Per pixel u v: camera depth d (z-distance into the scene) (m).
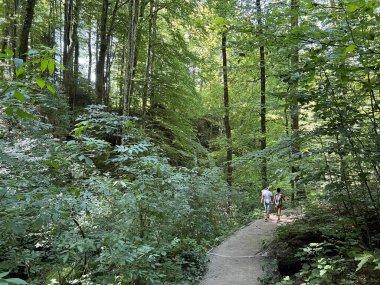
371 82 3.38
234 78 13.88
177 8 13.80
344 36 3.14
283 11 3.85
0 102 2.81
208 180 9.13
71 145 3.74
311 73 3.76
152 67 15.20
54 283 4.37
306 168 4.54
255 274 5.79
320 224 5.53
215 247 7.75
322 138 4.54
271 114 13.63
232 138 13.89
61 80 15.27
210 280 5.67
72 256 3.88
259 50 11.37
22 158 4.57
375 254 2.88
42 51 2.18
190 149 14.84
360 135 3.78
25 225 3.39
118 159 4.27
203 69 14.37
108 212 4.62
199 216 7.89
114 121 4.38
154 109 14.39
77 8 16.08
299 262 5.28
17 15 13.02
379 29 3.36
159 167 4.73
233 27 3.62
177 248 6.40
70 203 3.53
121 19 15.35
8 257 3.90
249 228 9.58
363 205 4.38
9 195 3.32
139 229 4.67
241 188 13.49
